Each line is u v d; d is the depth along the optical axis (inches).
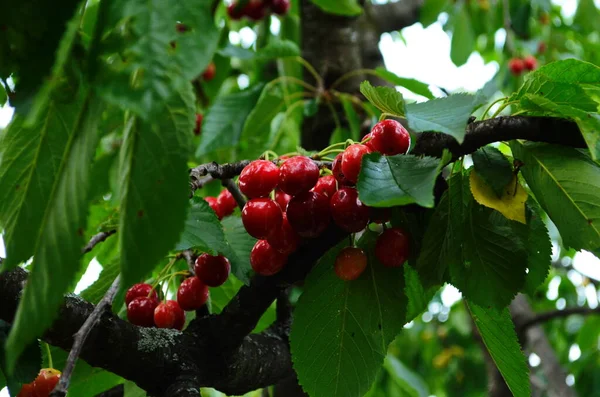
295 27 65.6
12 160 29.9
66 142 29.8
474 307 35.1
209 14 26.4
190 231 34.1
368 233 34.5
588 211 32.8
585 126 32.1
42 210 29.8
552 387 72.2
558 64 32.3
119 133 47.4
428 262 33.6
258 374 37.6
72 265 27.7
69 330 33.2
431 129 30.5
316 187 33.6
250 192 33.0
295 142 51.9
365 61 64.1
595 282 89.0
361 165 31.1
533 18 81.4
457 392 100.7
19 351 27.7
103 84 26.1
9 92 27.9
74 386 38.4
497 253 33.5
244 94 48.4
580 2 80.7
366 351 35.1
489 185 32.9
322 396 35.2
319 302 35.0
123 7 26.4
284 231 33.4
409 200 30.1
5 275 32.4
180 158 28.3
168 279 38.0
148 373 34.8
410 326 101.8
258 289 35.2
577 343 83.2
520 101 32.8
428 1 74.0
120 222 28.1
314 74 52.9
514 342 35.0
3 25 26.3
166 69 26.1
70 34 26.3
